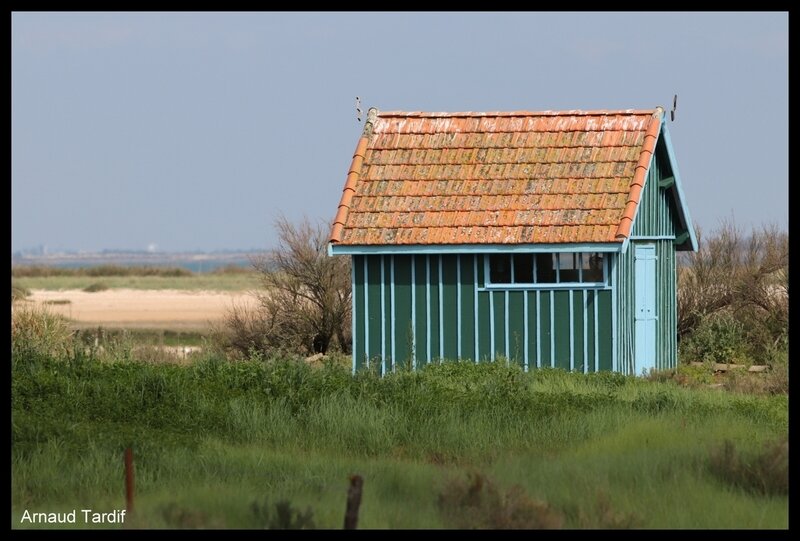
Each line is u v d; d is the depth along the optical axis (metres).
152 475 60.03
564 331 101.44
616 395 84.19
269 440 71.00
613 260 100.88
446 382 88.00
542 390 87.25
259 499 53.66
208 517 50.84
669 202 113.44
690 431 68.75
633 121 107.00
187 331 172.88
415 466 61.53
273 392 81.25
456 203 103.56
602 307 101.00
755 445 63.16
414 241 101.25
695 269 126.81
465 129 109.12
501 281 102.38
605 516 50.38
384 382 84.31
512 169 105.38
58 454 61.88
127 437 66.06
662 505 52.75
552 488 55.34
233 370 86.19
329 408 74.62
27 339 107.25
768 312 122.38
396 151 108.12
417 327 102.75
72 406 74.00
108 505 55.25
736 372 104.69
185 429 72.00
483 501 50.62
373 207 104.12
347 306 128.12
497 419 73.44
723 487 55.62
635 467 58.19
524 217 101.56
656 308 110.62
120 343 121.50
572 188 103.06
